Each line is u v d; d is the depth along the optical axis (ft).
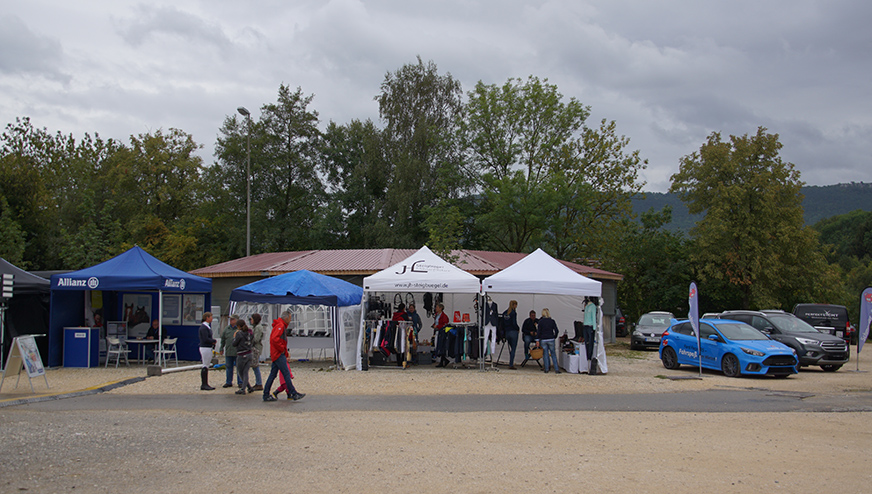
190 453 23.24
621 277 103.30
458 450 24.25
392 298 66.85
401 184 133.39
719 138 131.13
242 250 141.08
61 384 43.75
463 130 144.46
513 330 57.67
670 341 59.41
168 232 137.59
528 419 31.68
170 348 59.57
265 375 49.85
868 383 48.80
